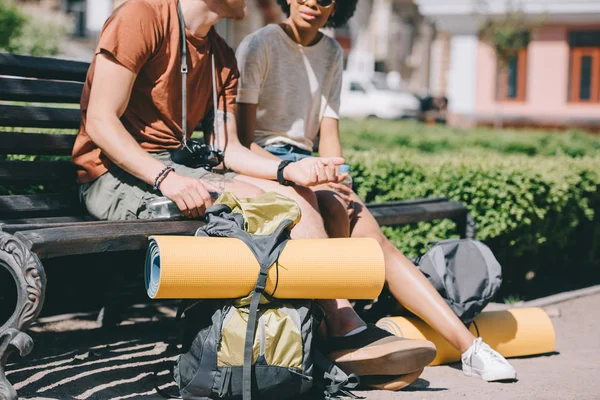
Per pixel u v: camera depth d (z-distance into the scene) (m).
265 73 4.08
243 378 2.89
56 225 3.03
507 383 3.63
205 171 3.59
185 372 3.02
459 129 15.41
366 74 30.89
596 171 6.72
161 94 3.55
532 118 21.98
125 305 4.50
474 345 3.68
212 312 3.00
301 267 3.00
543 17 19.75
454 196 5.61
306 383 3.04
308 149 4.25
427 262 3.90
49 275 4.09
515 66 22.80
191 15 3.56
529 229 5.85
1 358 2.79
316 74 4.21
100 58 3.37
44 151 3.82
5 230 2.88
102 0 23.42
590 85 22.45
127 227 3.15
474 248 3.95
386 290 4.00
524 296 6.06
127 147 3.34
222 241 3.01
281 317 2.99
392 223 4.41
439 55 30.16
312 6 4.05
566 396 3.45
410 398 3.32
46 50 14.73
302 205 3.46
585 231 6.93
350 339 3.36
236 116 4.02
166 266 2.86
